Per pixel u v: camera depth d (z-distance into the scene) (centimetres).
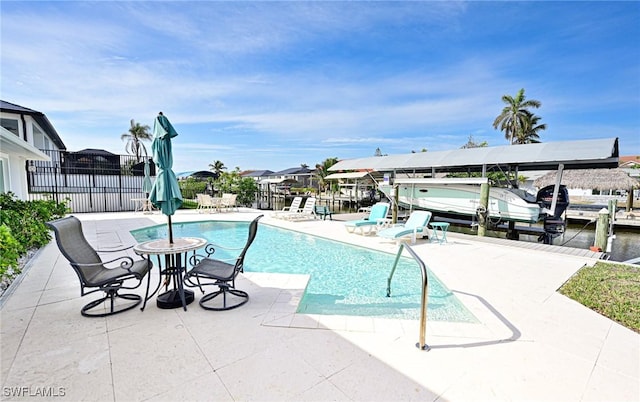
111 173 1784
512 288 441
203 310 339
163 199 349
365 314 386
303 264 661
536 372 234
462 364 243
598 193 2716
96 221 1175
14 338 271
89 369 226
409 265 625
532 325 317
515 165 1213
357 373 228
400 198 1402
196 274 349
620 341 285
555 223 1075
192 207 1875
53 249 650
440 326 311
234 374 224
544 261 611
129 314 326
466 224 1234
